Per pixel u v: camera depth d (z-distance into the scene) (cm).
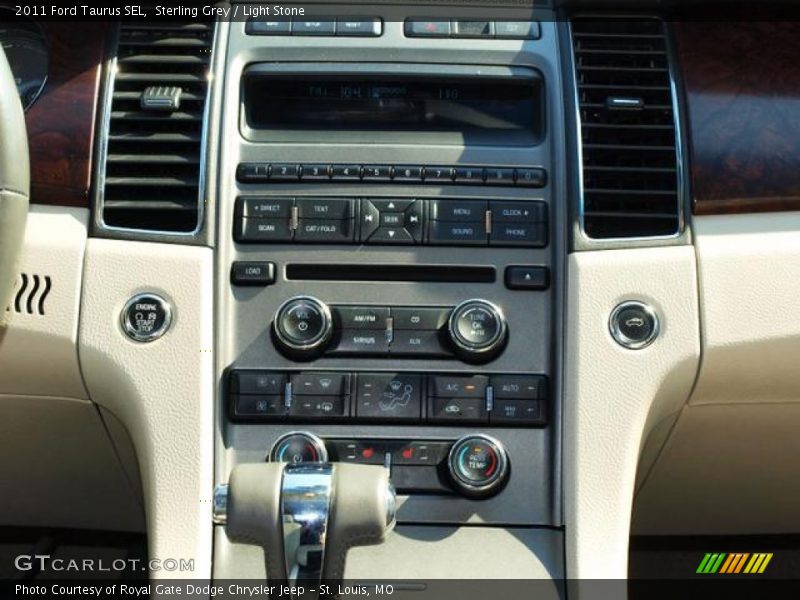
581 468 166
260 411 170
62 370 173
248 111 181
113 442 192
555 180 177
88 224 173
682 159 175
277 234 174
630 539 259
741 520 223
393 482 170
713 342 169
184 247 172
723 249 171
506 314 174
